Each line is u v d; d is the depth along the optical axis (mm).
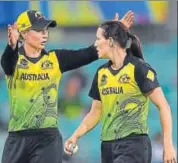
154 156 40594
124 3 41000
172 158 19875
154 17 41406
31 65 21438
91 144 40906
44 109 21500
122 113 20562
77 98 41906
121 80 20516
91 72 42031
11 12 39812
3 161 21891
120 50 20625
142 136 20594
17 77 21422
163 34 42188
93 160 40812
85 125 21609
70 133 41625
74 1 40906
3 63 21219
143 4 41125
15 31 20859
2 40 40688
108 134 20734
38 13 21719
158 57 43188
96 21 41188
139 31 42031
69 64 21828
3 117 41125
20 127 21531
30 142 21547
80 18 41156
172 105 42625
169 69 43219
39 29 21406
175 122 42156
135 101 20516
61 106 41844
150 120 41406
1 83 41469
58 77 21781
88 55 21906
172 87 43000
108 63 21016
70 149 21609
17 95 21500
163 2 41312
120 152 20562
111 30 20641
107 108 20734
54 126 21656
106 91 20719
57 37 41375
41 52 21734
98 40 20812
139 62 20547
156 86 20391
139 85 20422
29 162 21828
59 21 41031
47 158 21562
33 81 21422
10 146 21719
